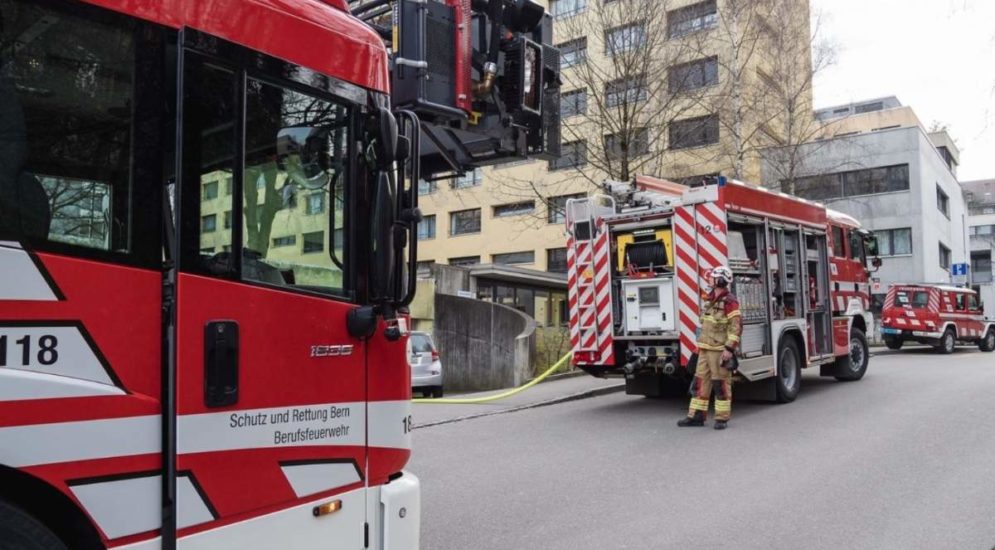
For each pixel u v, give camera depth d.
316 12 3.19
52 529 2.40
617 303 10.59
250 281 2.84
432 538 5.05
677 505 5.74
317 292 3.09
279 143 2.99
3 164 2.28
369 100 3.35
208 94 2.75
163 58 2.64
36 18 2.39
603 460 7.35
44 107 2.38
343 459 3.17
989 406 10.26
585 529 5.21
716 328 8.97
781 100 22.91
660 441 8.22
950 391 11.93
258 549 2.81
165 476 2.53
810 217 11.68
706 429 8.87
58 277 2.32
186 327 2.61
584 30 18.16
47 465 2.25
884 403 10.63
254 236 2.88
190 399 2.61
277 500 2.88
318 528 3.05
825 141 27.56
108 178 2.48
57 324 2.31
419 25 4.79
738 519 5.35
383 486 3.38
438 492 6.25
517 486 6.42
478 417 10.27
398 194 3.28
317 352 3.07
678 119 20.66
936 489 6.03
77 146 2.43
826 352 12.10
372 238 3.28
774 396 10.50
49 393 2.26
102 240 2.45
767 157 25.11
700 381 9.09
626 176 16.48
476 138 5.86
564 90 19.42
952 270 33.88
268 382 2.87
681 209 9.82
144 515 2.48
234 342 2.76
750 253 10.45
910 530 5.04
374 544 3.31
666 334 10.05
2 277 2.21
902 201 37.00
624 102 16.53
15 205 2.28
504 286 29.41
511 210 42.28
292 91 3.04
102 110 2.49
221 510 2.69
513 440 8.48
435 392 14.70
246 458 2.78
